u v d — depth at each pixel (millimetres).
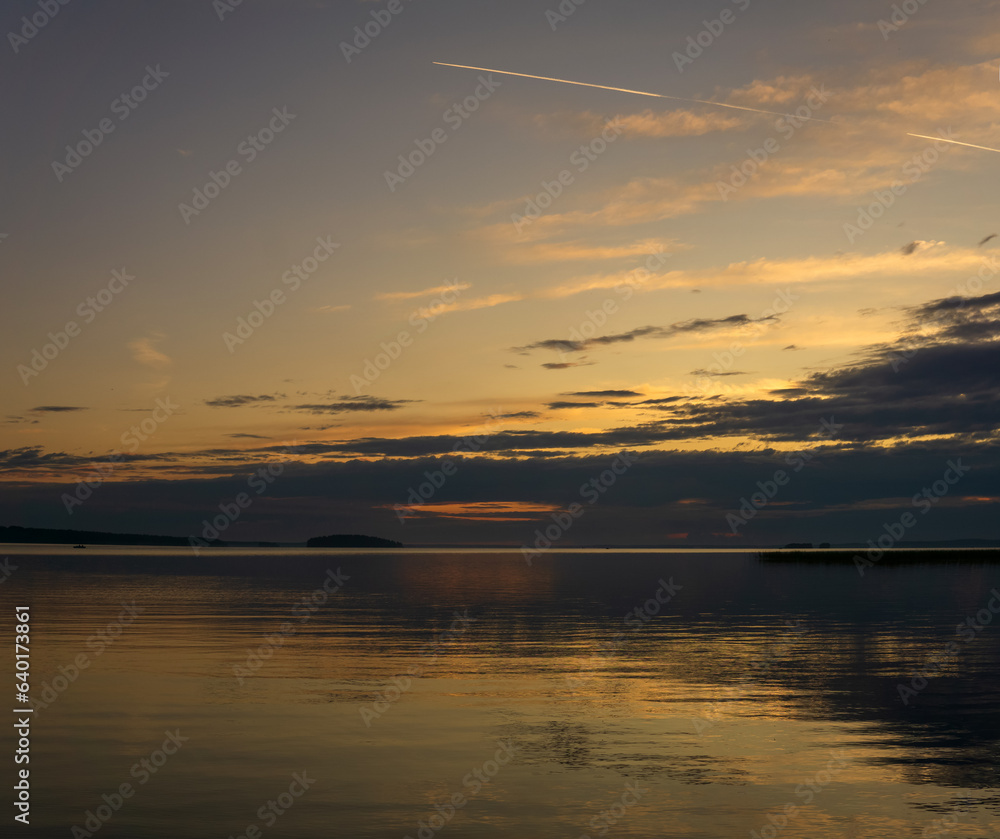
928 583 67625
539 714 17828
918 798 12445
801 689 20484
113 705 18375
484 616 38875
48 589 56594
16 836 10820
